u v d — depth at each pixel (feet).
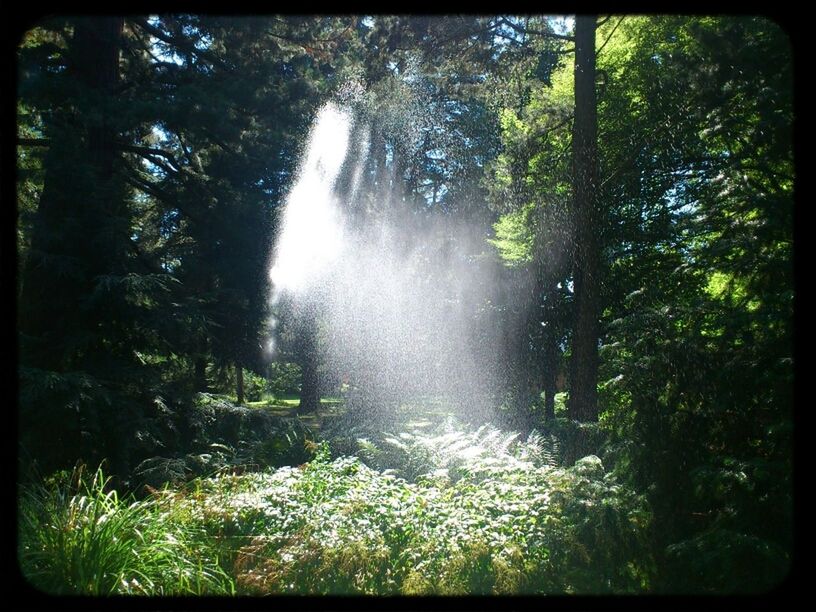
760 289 18.02
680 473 17.66
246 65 44.86
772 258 17.62
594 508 17.26
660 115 37.22
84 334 32.55
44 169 34.40
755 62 25.22
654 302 20.75
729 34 26.02
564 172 39.99
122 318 34.32
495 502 19.12
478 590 16.08
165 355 37.35
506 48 36.32
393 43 36.06
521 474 21.13
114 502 16.72
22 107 33.91
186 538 16.79
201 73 43.34
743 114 25.84
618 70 43.04
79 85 35.01
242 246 45.68
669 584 16.24
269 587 15.71
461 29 34.19
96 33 37.63
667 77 34.14
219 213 45.24
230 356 44.78
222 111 40.29
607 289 37.86
